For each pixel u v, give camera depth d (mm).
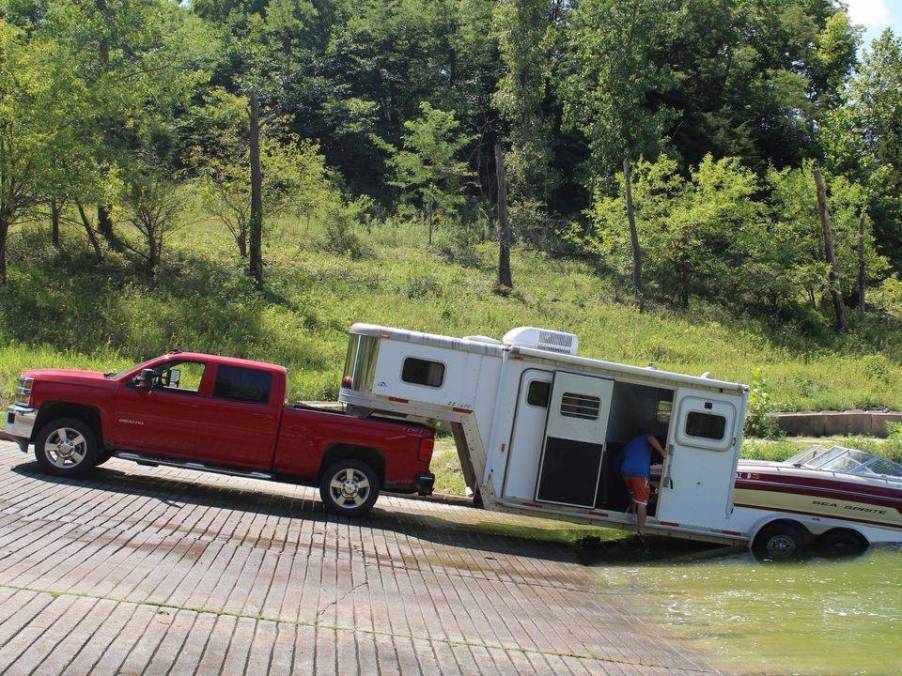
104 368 18625
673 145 53344
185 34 32656
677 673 6516
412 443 10945
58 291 25766
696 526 11461
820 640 7645
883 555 11578
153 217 30016
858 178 51938
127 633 5484
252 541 8688
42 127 25391
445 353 11188
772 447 17281
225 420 10703
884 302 47062
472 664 5984
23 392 10680
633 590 9477
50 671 4770
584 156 60938
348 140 56312
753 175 40844
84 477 10773
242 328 25219
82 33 28219
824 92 66875
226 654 5398
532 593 8594
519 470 11219
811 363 30922
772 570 10680
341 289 32000
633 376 11359
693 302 39906
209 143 36438
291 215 39219
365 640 6109
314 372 21500
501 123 63781
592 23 52469
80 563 6887
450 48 65125
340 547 9086
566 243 47594
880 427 21969
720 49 62469
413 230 44719
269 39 63594
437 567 8984
